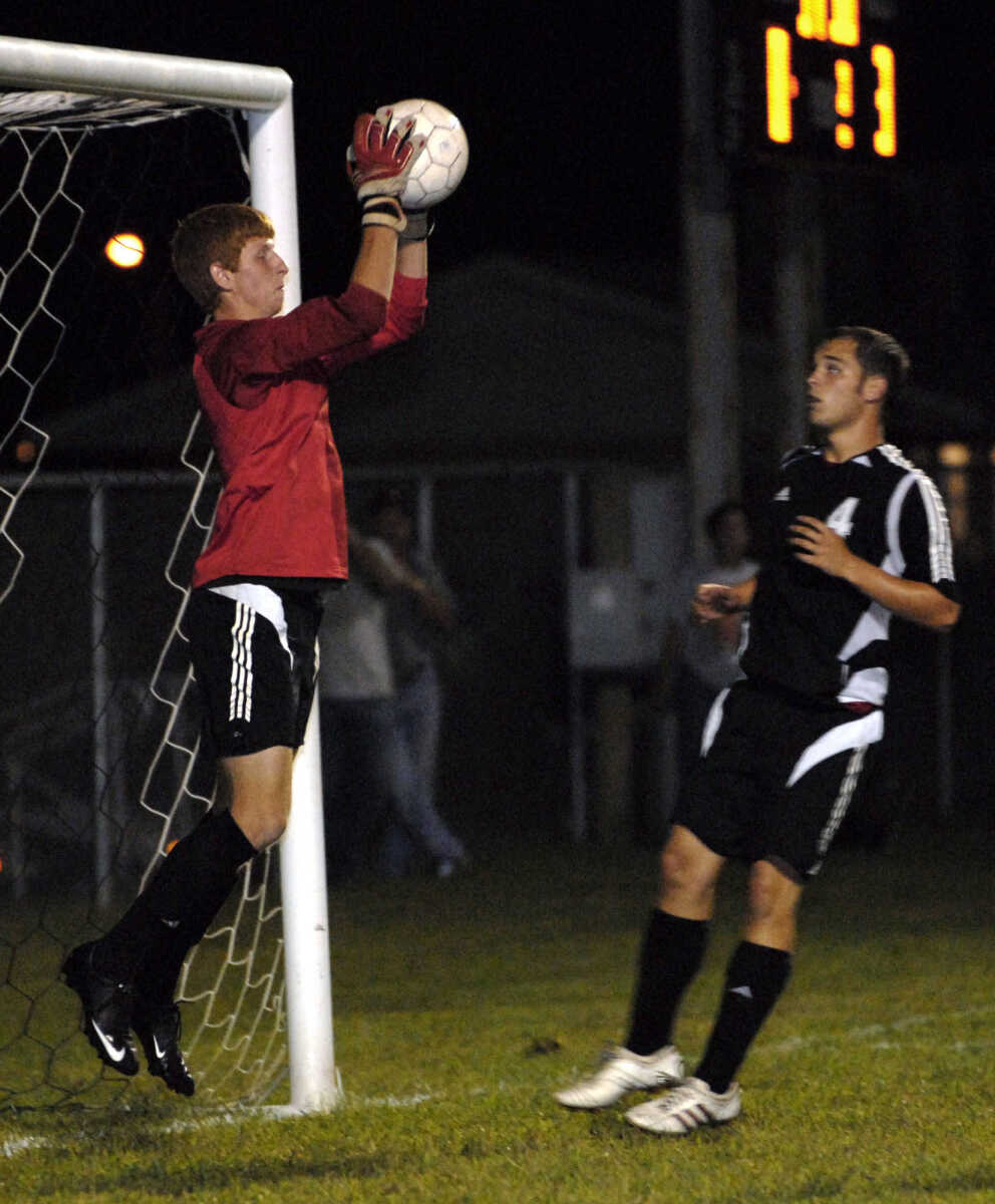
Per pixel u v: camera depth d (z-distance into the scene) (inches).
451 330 2258.9
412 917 1339.8
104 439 2114.9
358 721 1514.5
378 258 579.2
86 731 1611.7
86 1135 666.2
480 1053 856.9
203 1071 825.5
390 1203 550.6
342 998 1037.8
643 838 1700.3
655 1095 697.6
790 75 1434.5
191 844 601.9
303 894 716.0
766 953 624.7
